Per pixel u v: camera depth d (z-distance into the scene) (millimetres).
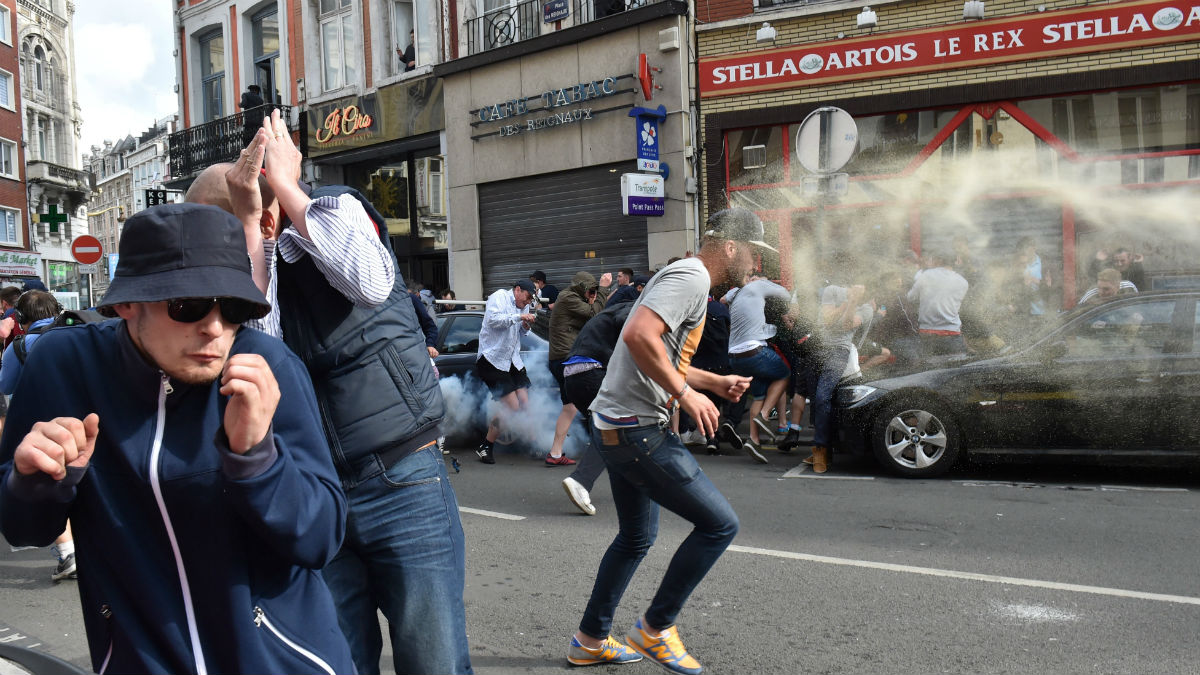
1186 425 6527
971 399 7059
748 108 12688
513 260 15516
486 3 15867
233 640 1595
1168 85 10625
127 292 1498
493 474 7859
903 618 4047
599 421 3293
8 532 1569
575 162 14305
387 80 17188
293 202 2082
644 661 3697
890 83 11828
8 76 40562
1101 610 4074
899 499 6418
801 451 8797
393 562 2238
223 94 21703
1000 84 11234
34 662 1514
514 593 4562
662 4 12797
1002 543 5191
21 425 1623
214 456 1582
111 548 1588
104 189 101000
